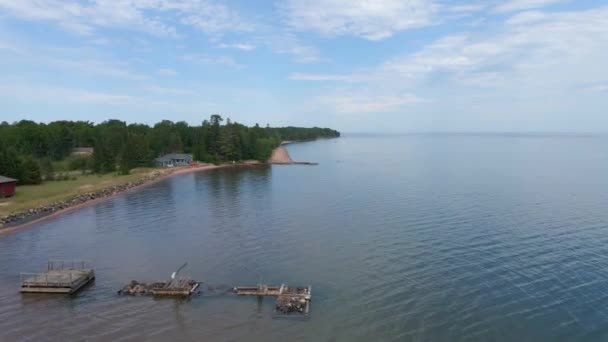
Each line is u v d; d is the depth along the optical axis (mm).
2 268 49219
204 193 101000
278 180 123062
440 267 46750
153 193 102562
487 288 41219
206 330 34500
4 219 70875
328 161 186625
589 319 35062
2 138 147375
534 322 34844
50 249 56531
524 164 151875
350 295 40531
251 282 44125
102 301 39938
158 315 37094
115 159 156625
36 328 35094
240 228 65250
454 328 34250
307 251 53469
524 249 51594
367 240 57219
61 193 97125
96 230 66188
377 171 138250
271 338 33188
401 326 34719
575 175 117250
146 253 54094
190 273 46844
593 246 52031
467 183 104438
